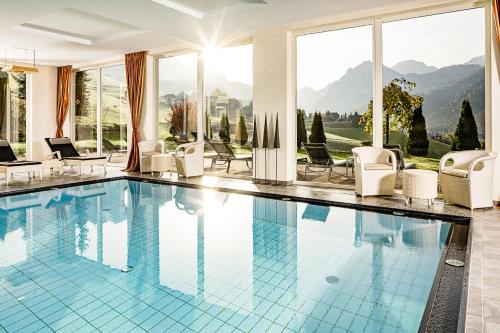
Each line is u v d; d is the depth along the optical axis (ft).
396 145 20.84
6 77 34.09
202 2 18.99
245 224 14.92
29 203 18.97
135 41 26.50
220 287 8.97
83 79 36.76
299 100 23.84
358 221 15.15
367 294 8.49
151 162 28.09
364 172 18.88
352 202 17.74
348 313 7.63
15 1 17.90
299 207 17.89
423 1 18.39
